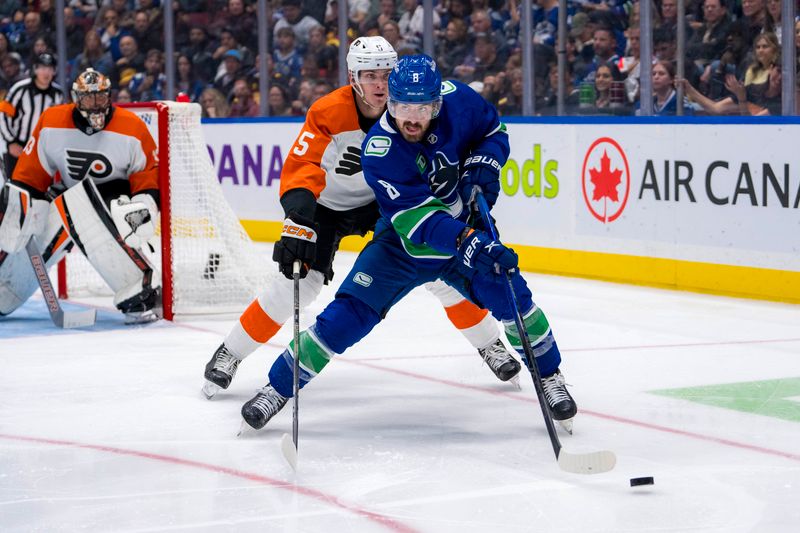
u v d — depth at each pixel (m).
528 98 12.22
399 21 13.51
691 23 10.61
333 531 3.81
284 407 5.75
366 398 6.02
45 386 6.38
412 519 3.94
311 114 5.52
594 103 11.62
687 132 10.00
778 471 4.50
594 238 11.00
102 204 8.34
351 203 5.90
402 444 5.04
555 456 4.53
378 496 4.23
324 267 5.89
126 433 5.29
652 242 10.44
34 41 17.45
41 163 8.46
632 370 6.73
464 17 12.73
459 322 6.10
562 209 11.31
